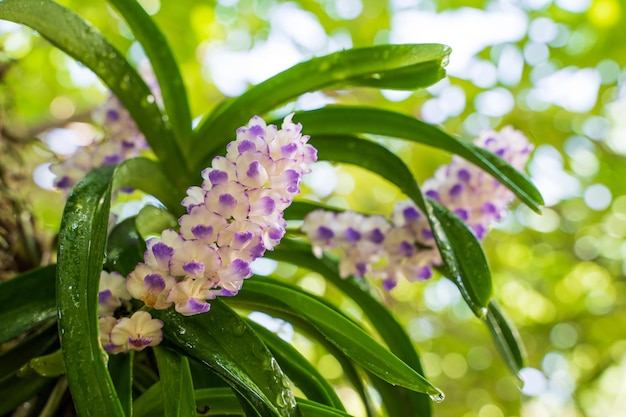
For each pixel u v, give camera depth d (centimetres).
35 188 130
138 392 76
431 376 272
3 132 104
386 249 80
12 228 95
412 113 192
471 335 271
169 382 63
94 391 57
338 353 81
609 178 239
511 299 268
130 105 81
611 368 273
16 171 102
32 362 66
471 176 81
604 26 202
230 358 62
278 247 86
